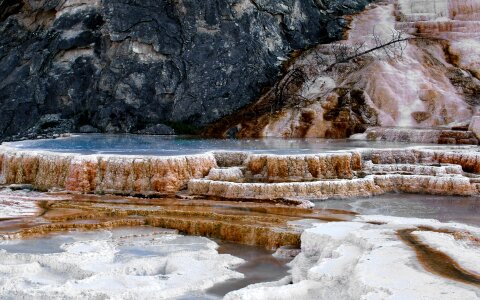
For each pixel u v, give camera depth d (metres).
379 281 10.89
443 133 27.33
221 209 18.27
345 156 21.97
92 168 21.03
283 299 11.87
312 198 19.98
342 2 38.50
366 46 33.75
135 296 12.46
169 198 20.03
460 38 34.19
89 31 32.84
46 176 21.70
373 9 37.78
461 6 36.06
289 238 15.61
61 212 17.81
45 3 33.91
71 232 16.47
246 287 12.78
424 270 11.41
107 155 21.28
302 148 24.11
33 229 16.08
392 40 33.38
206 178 21.19
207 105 32.19
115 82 32.16
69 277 13.61
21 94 32.47
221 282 13.50
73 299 12.29
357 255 12.98
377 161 23.34
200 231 16.88
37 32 34.09
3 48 34.09
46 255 14.17
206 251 15.14
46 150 22.97
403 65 32.47
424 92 30.95
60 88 32.34
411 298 10.09
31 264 13.84
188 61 32.47
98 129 31.92
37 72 32.78
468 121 29.27
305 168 21.41
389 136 28.38
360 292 10.83
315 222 16.53
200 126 31.83
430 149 24.00
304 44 35.59
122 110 31.97
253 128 30.16
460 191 20.94
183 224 17.06
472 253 12.50
